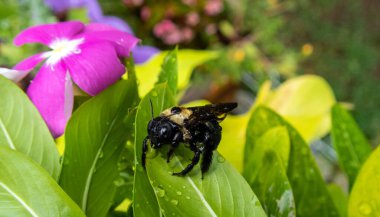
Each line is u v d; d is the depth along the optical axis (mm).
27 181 156
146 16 751
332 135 221
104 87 180
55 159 173
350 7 1099
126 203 222
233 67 713
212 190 168
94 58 181
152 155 172
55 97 179
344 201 238
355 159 220
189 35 766
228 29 769
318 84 302
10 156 156
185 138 176
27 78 198
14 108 173
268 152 188
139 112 170
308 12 1076
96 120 173
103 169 180
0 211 153
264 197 185
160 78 202
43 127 173
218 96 688
